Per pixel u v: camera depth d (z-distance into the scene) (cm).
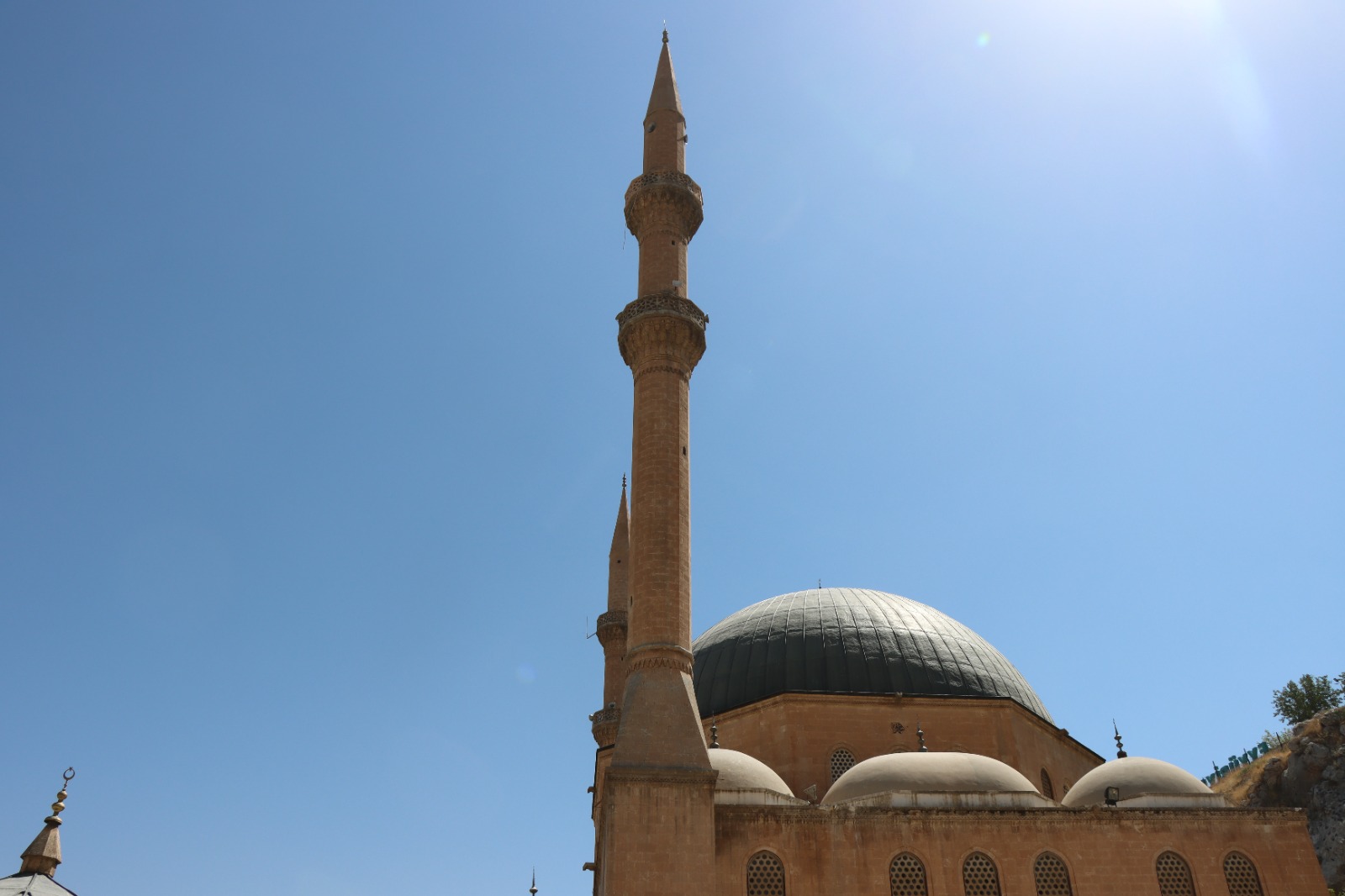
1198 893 3806
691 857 3469
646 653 3988
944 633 5616
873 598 5950
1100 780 4275
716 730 5134
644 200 5141
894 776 4041
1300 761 6612
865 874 3681
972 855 3784
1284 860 3900
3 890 3481
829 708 4981
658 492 4331
